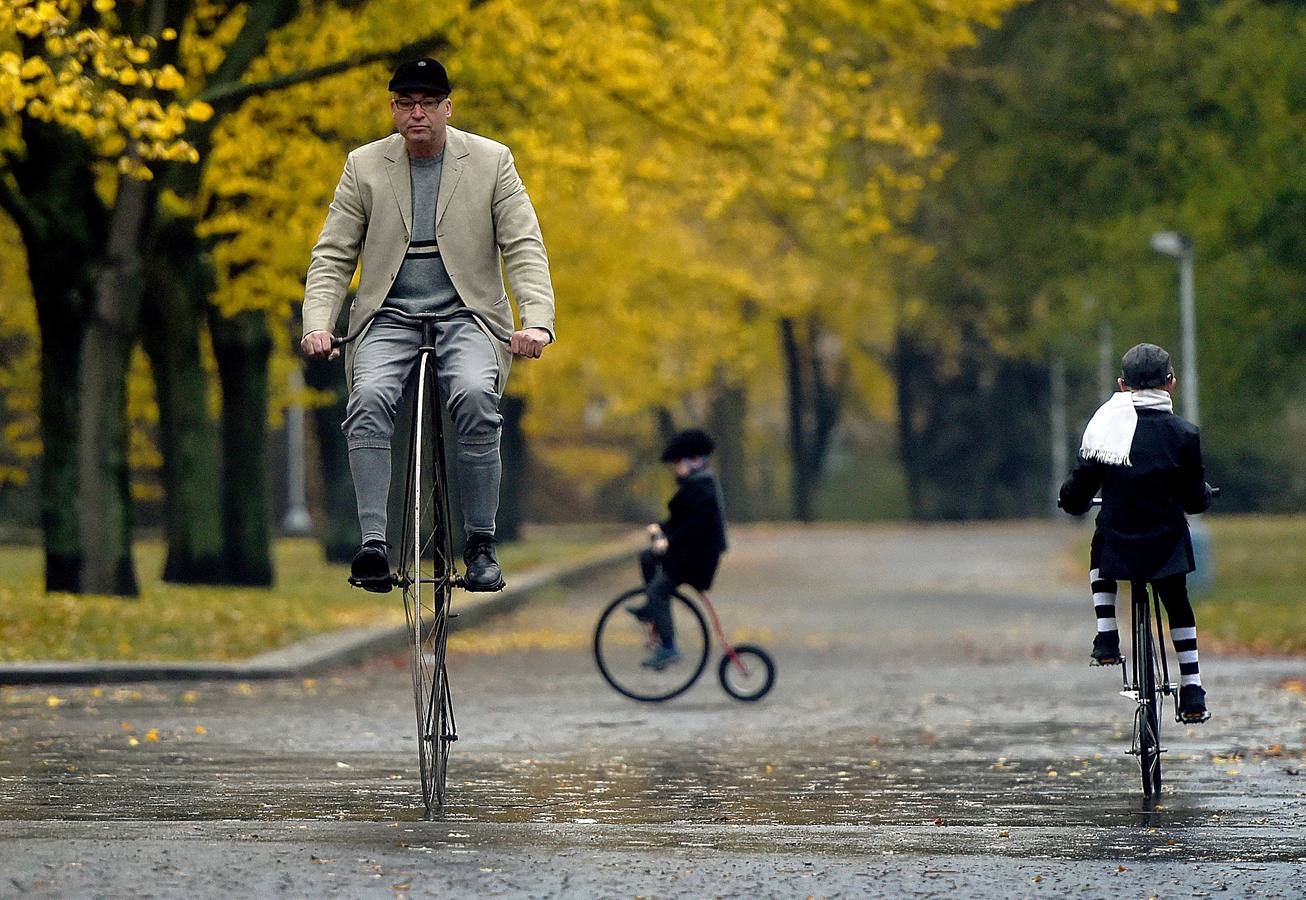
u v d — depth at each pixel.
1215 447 108.50
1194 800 21.84
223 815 20.09
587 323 95.25
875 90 75.19
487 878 15.99
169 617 47.88
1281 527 135.75
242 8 56.97
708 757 26.81
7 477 84.81
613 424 189.50
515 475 112.75
